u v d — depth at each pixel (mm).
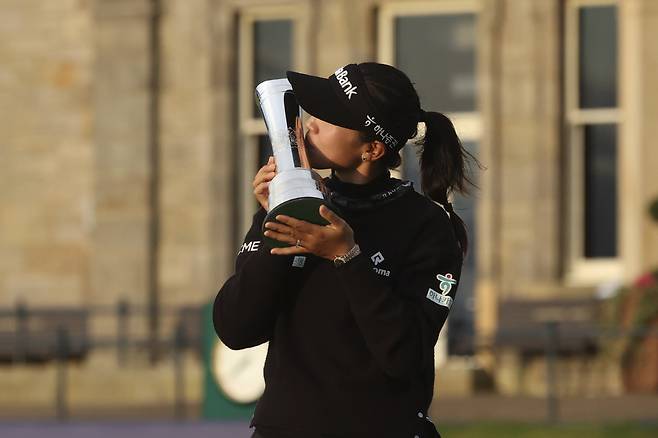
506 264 56281
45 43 62719
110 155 60938
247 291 14906
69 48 62469
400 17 58875
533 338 53469
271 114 15117
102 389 57250
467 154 16797
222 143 59750
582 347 53062
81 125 62250
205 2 60062
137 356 59812
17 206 62844
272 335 15461
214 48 59906
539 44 56344
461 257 15766
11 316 60344
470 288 57562
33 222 62656
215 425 40156
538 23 56312
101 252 60906
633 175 55438
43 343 60250
